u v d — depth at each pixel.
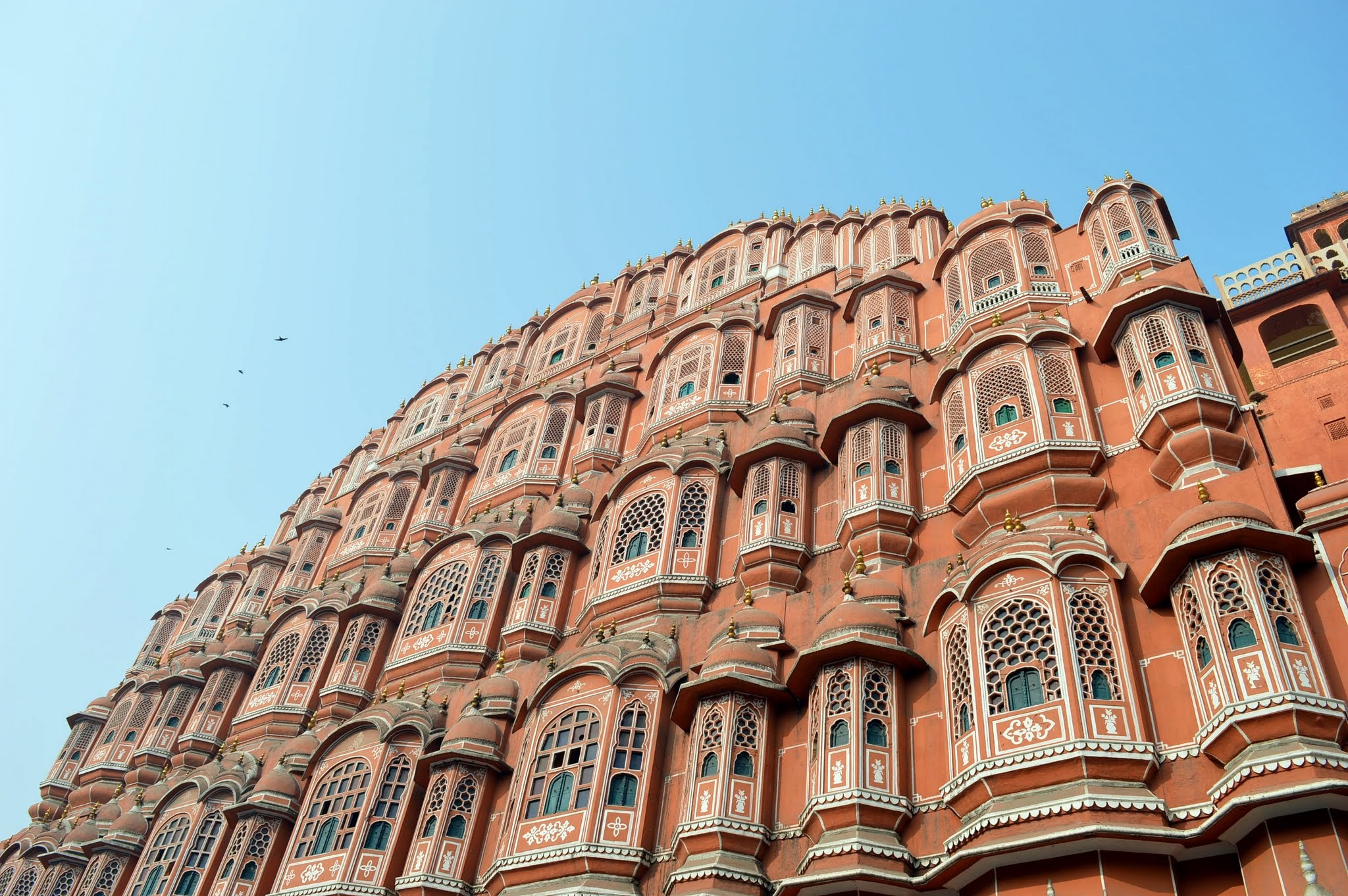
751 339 33.56
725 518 26.91
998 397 23.44
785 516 25.14
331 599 35.56
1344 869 13.20
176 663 42.97
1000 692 17.56
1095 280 27.38
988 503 21.77
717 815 19.08
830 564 24.14
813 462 26.41
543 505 32.81
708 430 30.53
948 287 30.30
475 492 37.31
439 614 30.73
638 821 20.42
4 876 35.47
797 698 20.67
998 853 15.55
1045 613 17.84
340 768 26.17
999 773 16.47
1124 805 15.28
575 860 19.94
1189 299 21.81
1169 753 15.91
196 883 27.81
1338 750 14.17
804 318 32.59
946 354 27.70
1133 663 16.98
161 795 33.03
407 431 49.12
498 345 49.09
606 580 26.91
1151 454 20.81
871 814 17.67
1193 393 20.19
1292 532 16.00
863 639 19.47
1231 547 16.36
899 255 34.72
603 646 23.59
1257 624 15.45
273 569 47.50
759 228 41.19
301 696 33.47
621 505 28.47
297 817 26.97
